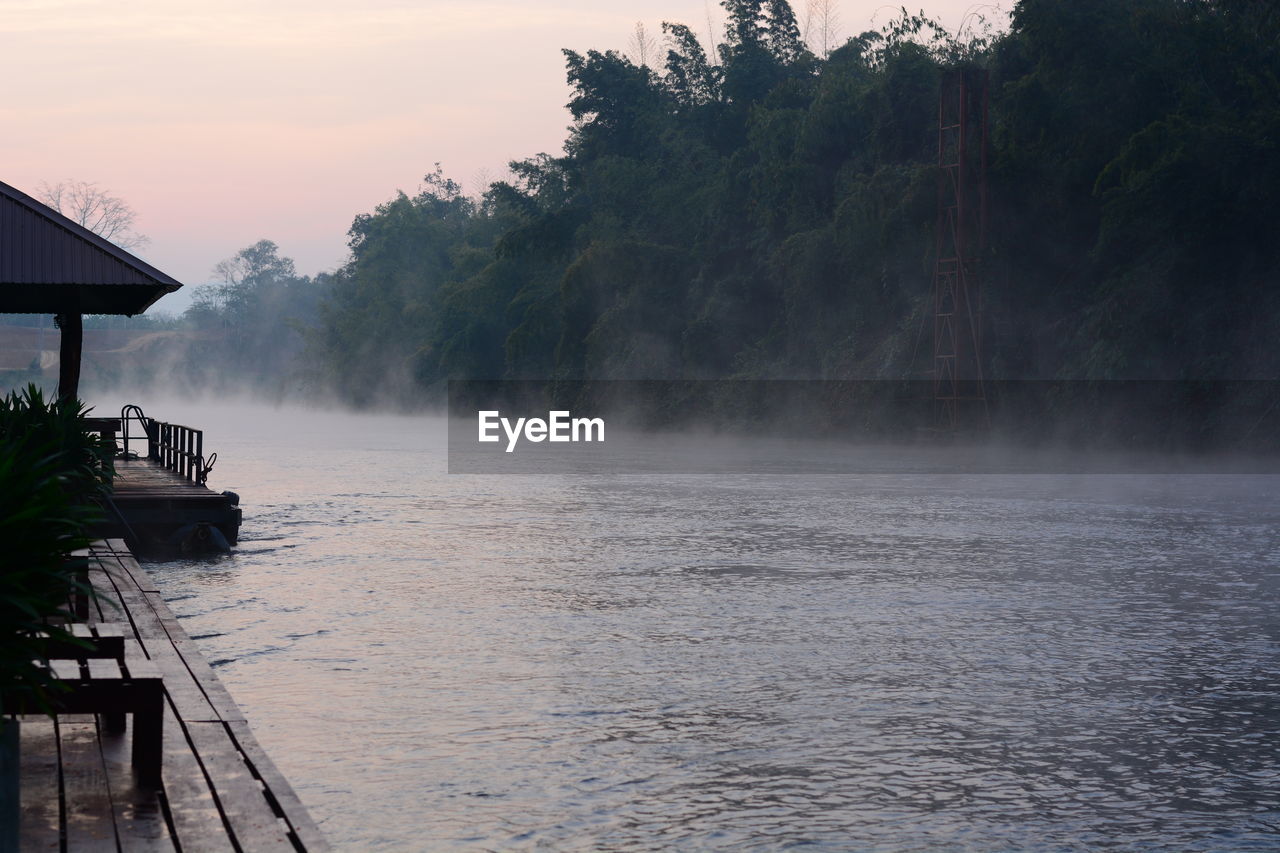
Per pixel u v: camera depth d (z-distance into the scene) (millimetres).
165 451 28297
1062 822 7660
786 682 11234
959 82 55312
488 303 104875
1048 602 15586
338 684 11102
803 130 70500
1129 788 8305
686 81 94625
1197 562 19359
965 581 17406
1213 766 8789
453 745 9188
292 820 5516
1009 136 54844
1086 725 9844
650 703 10445
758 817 7719
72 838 5281
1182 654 12477
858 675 11523
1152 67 51281
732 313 75000
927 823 7637
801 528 24469
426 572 18312
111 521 19875
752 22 91688
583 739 9383
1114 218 47750
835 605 15406
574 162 97438
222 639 13148
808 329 66750
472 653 12461
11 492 4875
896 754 9047
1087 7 53312
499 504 30109
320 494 33094
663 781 8391
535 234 92812
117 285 20312
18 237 19859
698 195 83188
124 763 6406
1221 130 45969
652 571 18469
